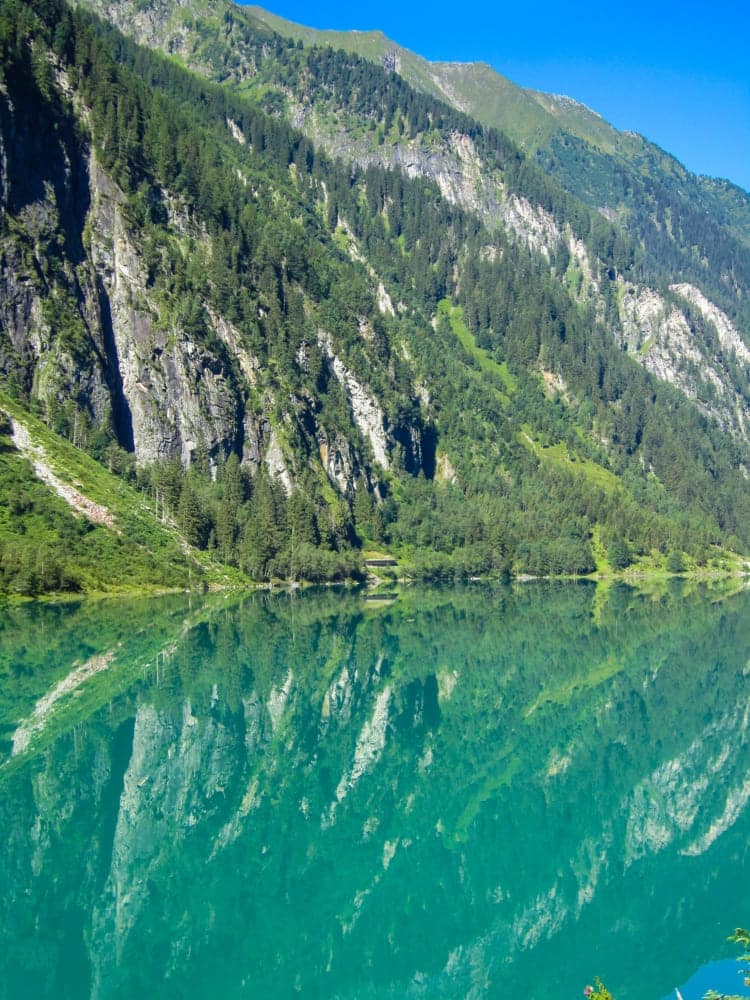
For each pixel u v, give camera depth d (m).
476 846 64.75
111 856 59.84
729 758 86.31
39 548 184.12
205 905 54.25
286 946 50.19
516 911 55.16
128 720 91.50
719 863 62.56
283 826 66.62
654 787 78.00
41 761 77.12
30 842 61.22
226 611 181.25
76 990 45.06
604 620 183.00
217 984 46.09
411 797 74.12
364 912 54.38
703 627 172.38
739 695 112.38
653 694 113.00
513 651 143.62
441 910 54.88
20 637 138.00
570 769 82.62
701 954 50.00
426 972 47.91
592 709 105.00
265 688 109.88
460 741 90.81
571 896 57.31
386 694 111.31
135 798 69.81
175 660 124.75
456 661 134.38
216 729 90.31
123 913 53.00
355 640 151.88
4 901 53.59
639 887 58.50
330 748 86.75
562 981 47.31
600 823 69.62
